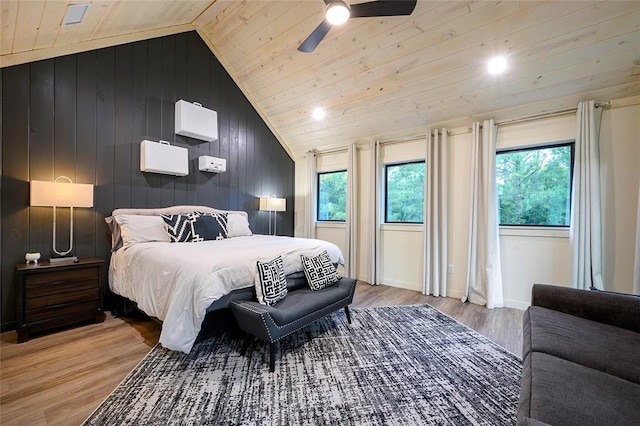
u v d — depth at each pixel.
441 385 1.79
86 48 3.03
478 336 2.52
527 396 1.04
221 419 1.48
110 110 3.22
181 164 3.71
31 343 2.30
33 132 2.71
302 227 5.54
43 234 2.77
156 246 2.65
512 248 3.37
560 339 1.42
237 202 4.63
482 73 2.99
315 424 1.46
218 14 3.59
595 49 2.48
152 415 1.50
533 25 2.46
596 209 2.78
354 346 2.31
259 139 4.97
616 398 1.00
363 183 4.69
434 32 2.78
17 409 1.53
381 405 1.60
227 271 2.15
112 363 2.01
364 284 4.43
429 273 3.83
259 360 2.07
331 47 3.31
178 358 2.08
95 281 2.72
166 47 3.71
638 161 2.70
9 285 2.57
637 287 2.56
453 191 3.78
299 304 2.22
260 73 4.20
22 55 2.62
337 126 4.56
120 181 3.30
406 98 3.61
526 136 3.28
